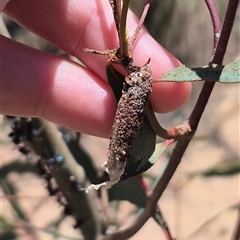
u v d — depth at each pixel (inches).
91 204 6.8
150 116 4.8
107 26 6.3
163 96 6.1
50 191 6.9
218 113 19.4
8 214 9.9
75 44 6.5
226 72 4.3
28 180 14.7
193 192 15.8
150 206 6.0
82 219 6.8
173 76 4.5
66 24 6.4
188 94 6.2
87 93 6.3
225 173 9.0
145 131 4.9
